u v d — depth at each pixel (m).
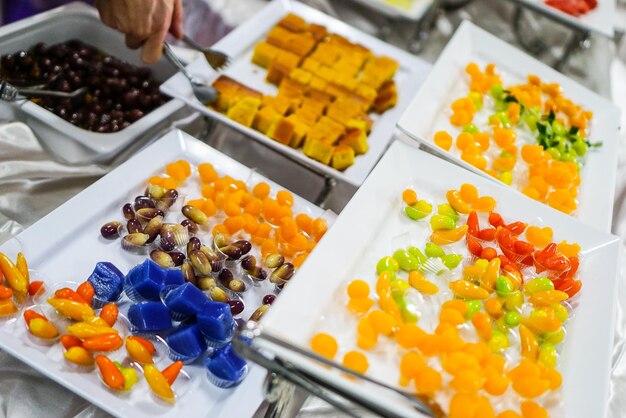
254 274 0.74
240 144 0.94
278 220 0.80
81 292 0.69
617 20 1.45
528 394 0.62
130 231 0.75
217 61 0.98
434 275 0.71
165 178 0.81
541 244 0.76
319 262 0.66
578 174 0.93
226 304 0.68
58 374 0.63
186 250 0.75
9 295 0.66
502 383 0.60
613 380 0.80
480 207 0.78
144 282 0.69
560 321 0.69
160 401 0.64
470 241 0.74
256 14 1.11
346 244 0.69
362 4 1.22
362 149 0.92
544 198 0.88
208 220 0.80
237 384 0.66
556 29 1.39
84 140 0.83
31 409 0.65
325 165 0.88
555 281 0.72
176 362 0.65
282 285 0.74
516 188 0.89
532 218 0.79
